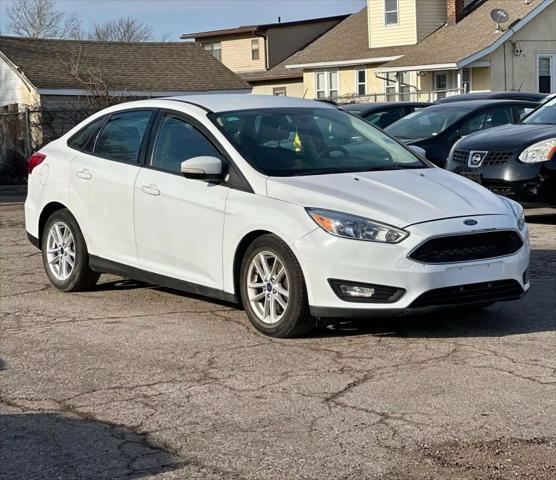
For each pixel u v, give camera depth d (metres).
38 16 65.44
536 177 11.20
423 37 37.00
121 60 35.12
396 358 5.95
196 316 7.23
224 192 6.73
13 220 14.15
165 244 7.18
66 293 8.23
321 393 5.27
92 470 4.23
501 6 34.91
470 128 14.25
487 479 4.06
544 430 4.63
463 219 6.18
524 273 6.55
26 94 31.73
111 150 7.85
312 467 4.21
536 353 6.02
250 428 4.73
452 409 4.96
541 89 34.19
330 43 41.75
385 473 4.13
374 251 5.99
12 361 6.04
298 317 6.29
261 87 46.47
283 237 6.26
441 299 6.11
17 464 4.31
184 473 4.17
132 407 5.09
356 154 7.13
